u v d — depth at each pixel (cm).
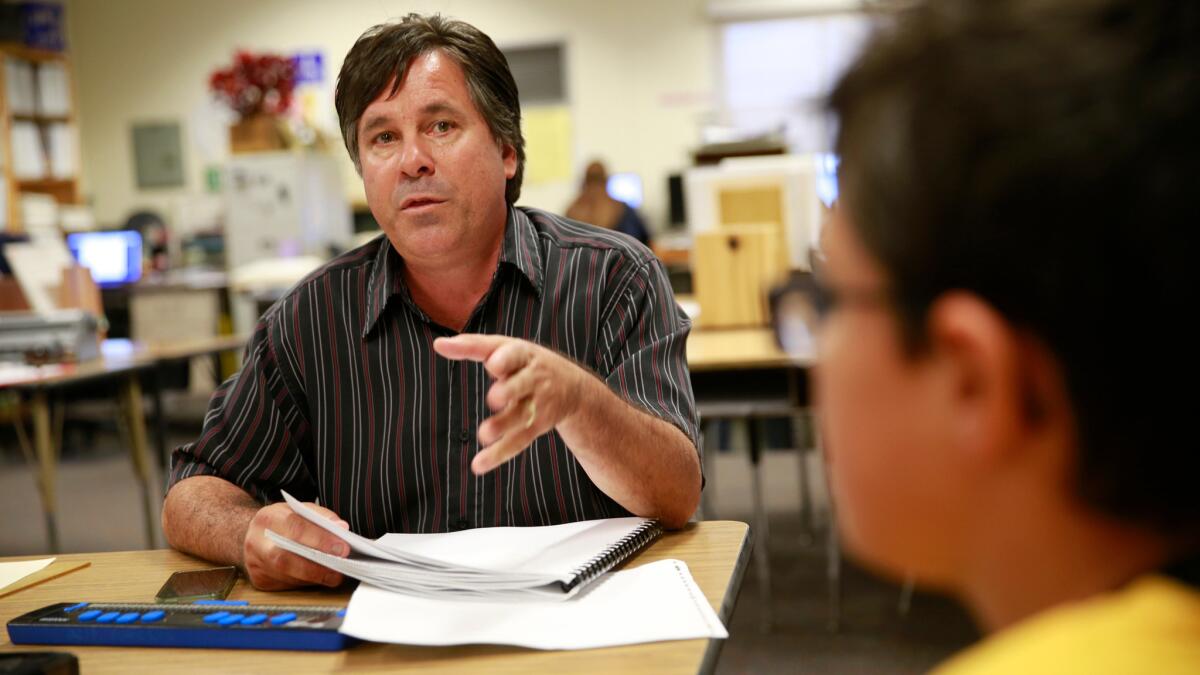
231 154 745
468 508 138
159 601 108
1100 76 33
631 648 89
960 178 34
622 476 119
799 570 358
